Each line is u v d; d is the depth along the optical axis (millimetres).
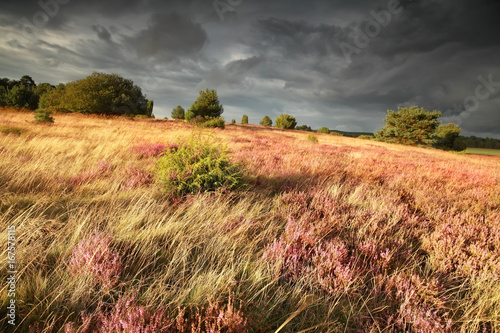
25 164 4758
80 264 1959
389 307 1947
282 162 7520
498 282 2195
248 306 1806
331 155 11172
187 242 2545
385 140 40812
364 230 3018
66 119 21422
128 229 2682
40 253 2090
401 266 2484
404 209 4012
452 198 5184
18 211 2889
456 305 2055
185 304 1767
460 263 2504
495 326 1772
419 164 10625
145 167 5656
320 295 2033
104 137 10531
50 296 1700
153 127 19906
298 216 3449
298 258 2389
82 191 3869
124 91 34875
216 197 3941
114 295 1854
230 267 2242
